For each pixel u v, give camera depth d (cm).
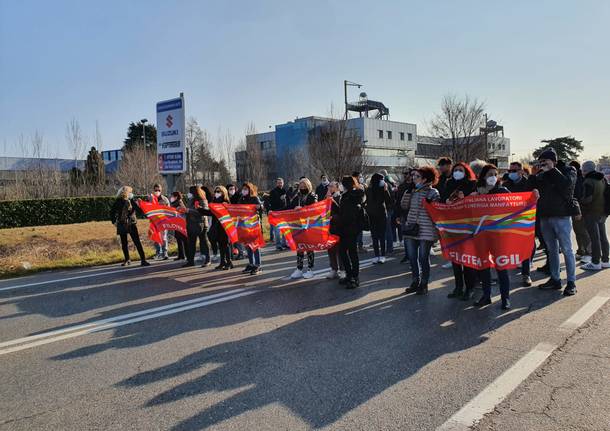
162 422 349
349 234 757
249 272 927
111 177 4072
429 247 703
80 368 461
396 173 6147
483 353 463
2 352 512
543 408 351
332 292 742
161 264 1069
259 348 499
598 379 397
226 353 488
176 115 1298
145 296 752
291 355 475
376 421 341
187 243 1060
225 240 973
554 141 5406
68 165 3903
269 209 1403
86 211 2300
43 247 1283
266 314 629
